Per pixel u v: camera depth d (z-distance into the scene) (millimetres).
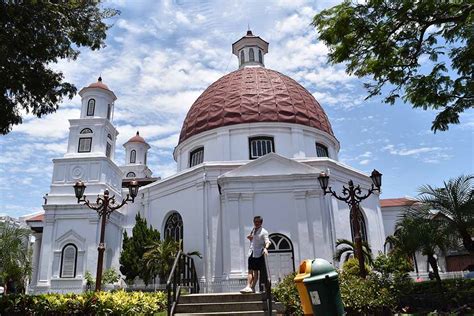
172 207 25344
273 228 21125
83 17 13586
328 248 20938
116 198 29641
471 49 9828
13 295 12023
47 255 26656
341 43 10398
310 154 26859
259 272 12289
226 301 11242
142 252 23484
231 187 21703
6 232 29500
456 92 10391
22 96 13695
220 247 21922
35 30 12602
